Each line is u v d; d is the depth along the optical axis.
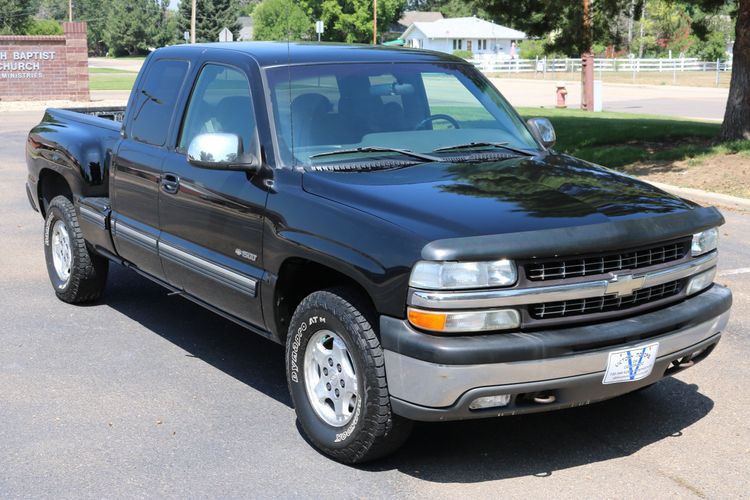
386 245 3.98
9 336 6.31
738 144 14.64
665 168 13.87
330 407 4.44
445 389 3.80
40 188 7.46
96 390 5.31
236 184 4.94
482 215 4.05
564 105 29.22
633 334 4.04
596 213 4.14
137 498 4.00
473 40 97.06
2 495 4.02
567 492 4.06
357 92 5.19
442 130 5.25
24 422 4.83
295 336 4.47
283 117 4.93
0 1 73.62
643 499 4.00
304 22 88.44
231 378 5.54
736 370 5.72
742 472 4.28
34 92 32.38
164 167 5.59
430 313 3.81
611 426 4.83
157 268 5.82
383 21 86.69
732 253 8.98
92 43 150.25
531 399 3.98
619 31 17.66
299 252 4.43
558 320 3.96
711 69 57.78
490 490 4.08
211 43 5.91
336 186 4.47
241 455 4.45
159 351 6.03
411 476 4.22
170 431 4.73
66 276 7.11
